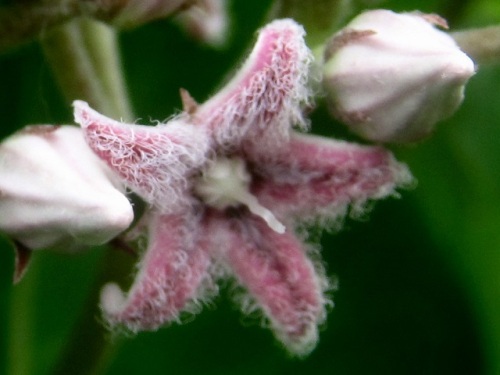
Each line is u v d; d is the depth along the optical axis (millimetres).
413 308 74
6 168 57
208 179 60
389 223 74
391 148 61
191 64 73
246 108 59
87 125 57
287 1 61
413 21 58
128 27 60
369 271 74
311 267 60
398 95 57
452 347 74
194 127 59
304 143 60
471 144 72
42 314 71
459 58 56
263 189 61
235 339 75
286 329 60
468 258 73
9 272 70
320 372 75
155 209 59
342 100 58
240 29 73
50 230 56
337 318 75
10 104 70
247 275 60
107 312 59
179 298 59
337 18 61
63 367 63
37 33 60
